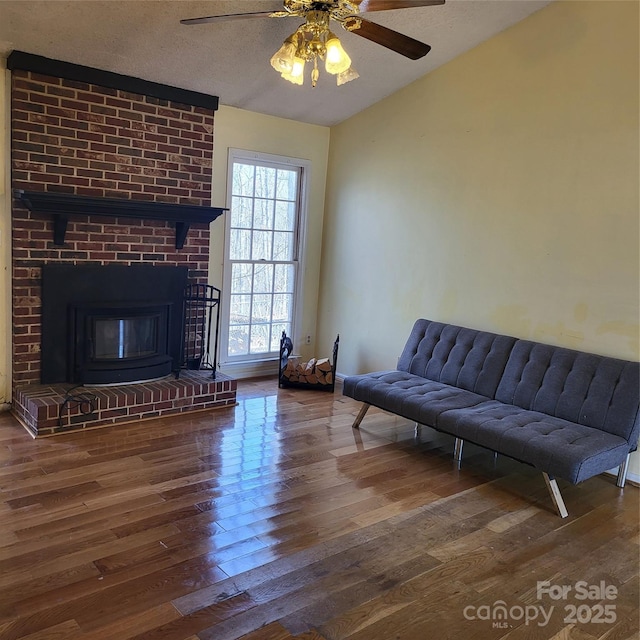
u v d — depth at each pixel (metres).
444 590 2.25
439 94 4.29
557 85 3.56
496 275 4.00
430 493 3.10
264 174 5.07
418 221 4.54
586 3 3.38
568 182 3.54
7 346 3.87
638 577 2.40
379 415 4.42
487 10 3.57
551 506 3.02
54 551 2.35
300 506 2.86
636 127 3.20
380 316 4.94
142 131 4.10
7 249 3.75
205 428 3.87
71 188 3.84
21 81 3.58
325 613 2.07
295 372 4.98
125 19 3.24
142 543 2.44
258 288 5.21
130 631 1.92
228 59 3.79
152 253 4.27
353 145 5.10
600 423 3.18
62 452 3.33
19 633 1.88
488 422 3.21
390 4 2.37
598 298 3.44
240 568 2.31
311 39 2.55
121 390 3.93
